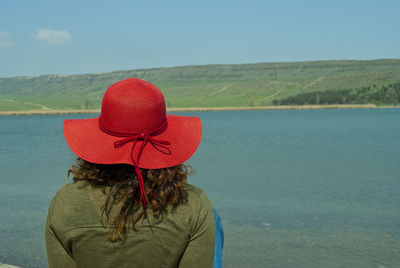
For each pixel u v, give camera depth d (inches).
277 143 1354.6
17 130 2559.1
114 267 51.9
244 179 602.9
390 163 798.5
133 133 52.1
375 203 429.7
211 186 544.1
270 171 693.3
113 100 51.8
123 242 51.4
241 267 245.8
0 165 820.0
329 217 370.0
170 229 51.7
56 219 52.1
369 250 277.0
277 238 307.6
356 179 600.1
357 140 1450.5
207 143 1378.0
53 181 601.0
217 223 57.3
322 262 253.1
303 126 2630.4
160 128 53.8
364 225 342.3
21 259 263.0
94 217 51.7
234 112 7736.2
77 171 54.7
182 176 53.8
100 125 54.8
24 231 325.7
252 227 338.3
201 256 53.3
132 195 51.1
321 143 1334.9
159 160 51.6
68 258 53.3
